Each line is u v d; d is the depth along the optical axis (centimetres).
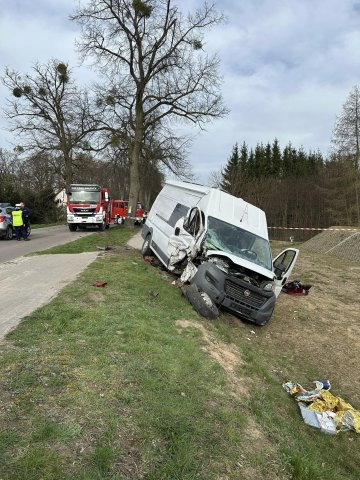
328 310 1166
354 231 2606
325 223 5656
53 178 5184
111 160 3109
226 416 452
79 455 334
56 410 387
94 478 313
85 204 2703
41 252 1473
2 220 2039
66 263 1206
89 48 2703
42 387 422
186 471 349
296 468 410
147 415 408
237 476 366
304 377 724
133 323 653
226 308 883
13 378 432
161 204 1439
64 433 354
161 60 2727
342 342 923
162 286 977
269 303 899
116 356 521
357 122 3925
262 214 1144
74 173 4472
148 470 340
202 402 465
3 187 4338
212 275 877
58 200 4978
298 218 6034
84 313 675
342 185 4306
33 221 4644
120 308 734
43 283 909
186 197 1244
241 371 612
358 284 1576
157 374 497
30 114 3866
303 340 909
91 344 550
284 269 1026
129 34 2672
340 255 2386
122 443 361
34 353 501
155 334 620
